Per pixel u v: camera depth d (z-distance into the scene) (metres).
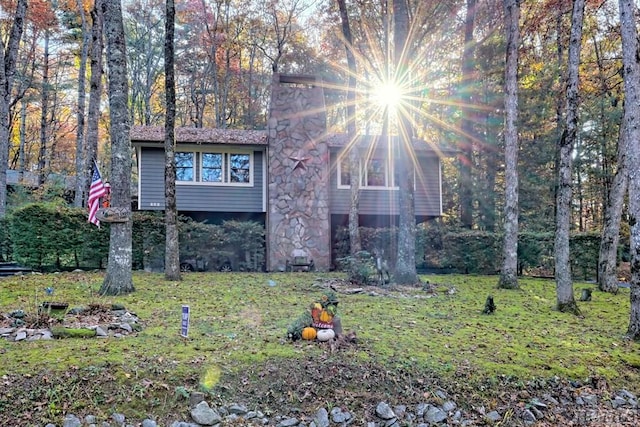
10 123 27.80
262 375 4.91
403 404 4.86
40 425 4.02
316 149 16.28
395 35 12.87
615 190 12.37
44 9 22.67
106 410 4.27
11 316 6.39
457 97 21.17
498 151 19.91
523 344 6.45
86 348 5.20
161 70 30.86
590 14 16.14
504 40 18.61
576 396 5.27
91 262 13.32
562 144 9.34
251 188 17.06
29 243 12.55
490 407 4.97
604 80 16.30
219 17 27.17
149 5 29.30
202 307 7.96
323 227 15.97
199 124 30.89
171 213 11.56
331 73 24.89
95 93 15.81
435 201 18.03
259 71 30.98
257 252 15.54
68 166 31.38
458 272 15.87
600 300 10.78
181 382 4.64
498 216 20.17
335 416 4.56
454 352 5.91
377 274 11.77
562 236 9.27
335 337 5.91
